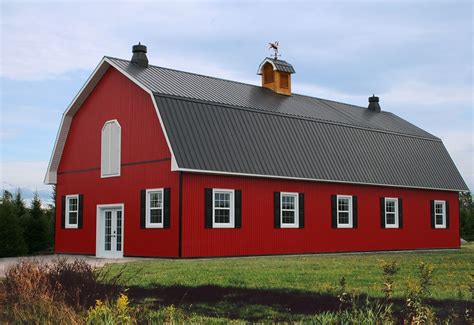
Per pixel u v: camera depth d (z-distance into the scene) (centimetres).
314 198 3102
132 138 2845
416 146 3894
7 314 1046
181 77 3184
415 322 940
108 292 1215
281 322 1035
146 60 3106
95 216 3042
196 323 1010
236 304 1214
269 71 3731
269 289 1401
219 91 3186
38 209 3650
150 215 2720
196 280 1603
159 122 2686
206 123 2719
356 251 3300
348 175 3244
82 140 3183
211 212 2634
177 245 2538
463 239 5625
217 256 2633
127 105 2897
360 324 921
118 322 921
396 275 1697
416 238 3700
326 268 1917
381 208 3491
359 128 3547
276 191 2909
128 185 2845
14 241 3222
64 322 963
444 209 3953
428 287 1400
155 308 1170
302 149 3081
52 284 1223
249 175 2738
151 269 1902
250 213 2786
